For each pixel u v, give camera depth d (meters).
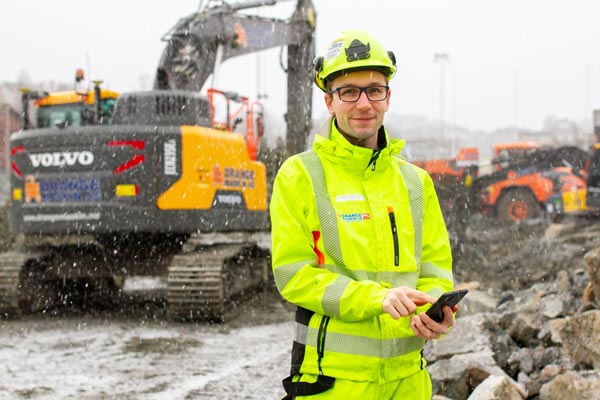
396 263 2.70
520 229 18.38
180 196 9.73
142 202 9.70
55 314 10.54
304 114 13.15
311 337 2.65
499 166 21.45
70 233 9.93
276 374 7.00
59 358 7.68
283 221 2.69
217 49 11.95
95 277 10.67
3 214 17.56
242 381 6.72
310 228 2.71
